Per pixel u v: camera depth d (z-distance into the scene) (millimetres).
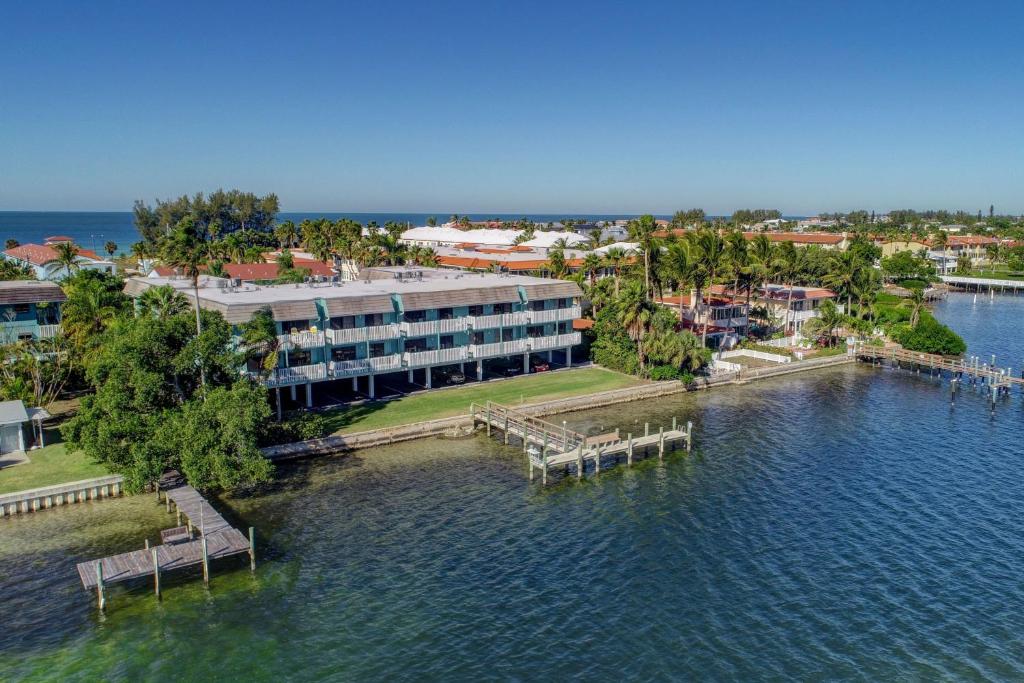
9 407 55906
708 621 36000
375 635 34750
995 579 39844
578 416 70188
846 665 32562
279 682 31453
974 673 32062
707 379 82125
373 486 52031
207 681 31500
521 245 175000
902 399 78188
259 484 51969
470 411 64875
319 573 40125
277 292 73188
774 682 31406
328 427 61969
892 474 55312
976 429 67125
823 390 82062
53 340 64562
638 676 31812
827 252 148500
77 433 47969
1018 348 106750
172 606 36844
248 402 49000
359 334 67750
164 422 48625
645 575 40375
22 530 44094
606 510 48719
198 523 42969
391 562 41438
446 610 36844
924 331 100562
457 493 51094
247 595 37875
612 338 87312
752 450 60844
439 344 75375
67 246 114062
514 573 40469
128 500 48438
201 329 53000
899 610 36906
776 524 46656
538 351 81000
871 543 44000
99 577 36000
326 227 164125
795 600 37875
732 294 112375
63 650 33281
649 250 94500
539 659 33000
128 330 52375
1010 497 50844
